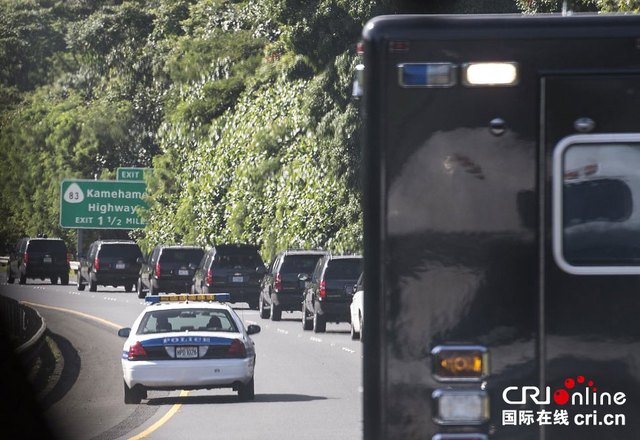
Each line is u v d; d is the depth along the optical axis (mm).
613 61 19656
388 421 19516
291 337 92188
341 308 94500
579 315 19438
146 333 55094
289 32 121188
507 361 19469
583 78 19672
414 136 19734
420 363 19531
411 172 19703
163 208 184000
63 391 62312
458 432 19422
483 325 19500
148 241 184500
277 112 156875
